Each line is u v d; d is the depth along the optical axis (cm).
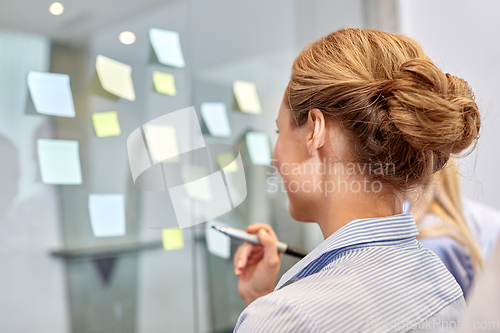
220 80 93
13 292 64
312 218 45
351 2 121
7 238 64
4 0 64
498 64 114
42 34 68
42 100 68
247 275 67
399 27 126
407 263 36
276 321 30
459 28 119
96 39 74
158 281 81
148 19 81
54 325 67
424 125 35
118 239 75
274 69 104
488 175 112
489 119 113
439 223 79
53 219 68
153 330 79
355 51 40
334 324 30
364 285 33
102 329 73
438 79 36
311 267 41
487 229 95
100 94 74
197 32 89
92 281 72
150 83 81
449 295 36
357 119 38
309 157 43
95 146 73
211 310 89
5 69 64
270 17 103
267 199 101
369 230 38
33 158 67
